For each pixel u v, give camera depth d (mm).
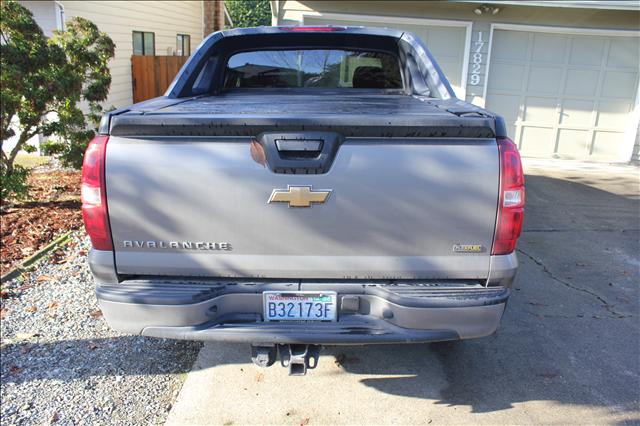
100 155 2395
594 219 6652
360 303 2502
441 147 2365
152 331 2475
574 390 3127
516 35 9555
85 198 2436
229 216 2412
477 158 2375
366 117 2305
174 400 2967
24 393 2992
